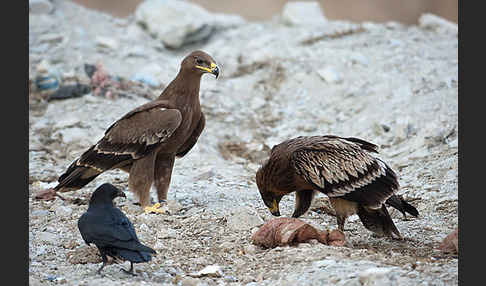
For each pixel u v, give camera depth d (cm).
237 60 2086
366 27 2277
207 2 3288
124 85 1859
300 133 1672
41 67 1809
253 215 1064
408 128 1548
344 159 955
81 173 1144
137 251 791
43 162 1456
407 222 1102
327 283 771
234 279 851
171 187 1276
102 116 1684
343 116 1717
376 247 976
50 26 2194
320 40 2169
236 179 1365
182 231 1034
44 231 1028
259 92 1911
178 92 1138
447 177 1278
